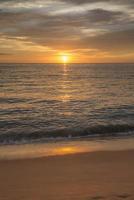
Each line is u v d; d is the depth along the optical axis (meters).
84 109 24.92
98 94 39.50
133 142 12.13
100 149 10.52
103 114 21.77
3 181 6.51
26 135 14.05
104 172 7.16
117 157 9.00
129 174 6.96
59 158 8.92
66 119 19.59
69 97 36.06
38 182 6.40
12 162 8.42
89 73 121.25
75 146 11.27
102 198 5.19
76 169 7.51
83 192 5.62
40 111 23.95
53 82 66.44
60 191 5.73
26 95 38.88
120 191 5.57
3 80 70.81
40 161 8.52
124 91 43.47
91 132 14.80
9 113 22.81
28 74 107.94
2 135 14.07
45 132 14.69
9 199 5.31
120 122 18.02
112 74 110.00
